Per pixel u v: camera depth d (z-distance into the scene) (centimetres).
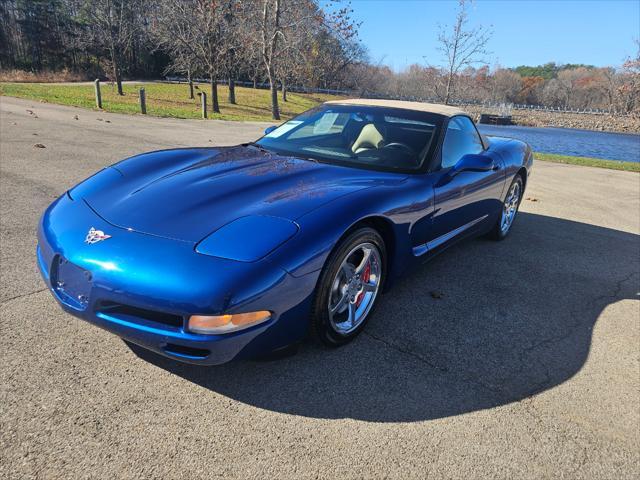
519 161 471
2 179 545
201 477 172
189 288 188
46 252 224
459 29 2070
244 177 271
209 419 201
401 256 291
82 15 5688
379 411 215
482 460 193
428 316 311
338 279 245
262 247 203
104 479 168
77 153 734
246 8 2550
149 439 188
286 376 234
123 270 196
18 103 1535
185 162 303
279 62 2861
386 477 180
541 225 570
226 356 198
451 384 240
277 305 203
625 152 4131
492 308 331
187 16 2542
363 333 281
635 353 288
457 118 383
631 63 2917
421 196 296
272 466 180
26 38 6247
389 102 393
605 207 698
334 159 322
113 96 2878
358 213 239
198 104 3116
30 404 200
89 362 231
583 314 335
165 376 226
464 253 443
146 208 231
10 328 252
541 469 191
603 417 226
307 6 2386
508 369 258
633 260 461
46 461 173
